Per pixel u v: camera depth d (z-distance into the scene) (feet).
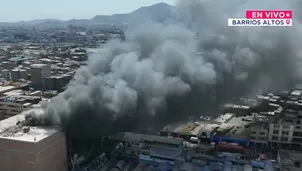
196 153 220.64
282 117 245.04
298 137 228.84
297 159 200.95
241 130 262.06
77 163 200.23
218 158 211.00
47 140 169.78
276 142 232.94
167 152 209.36
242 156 215.72
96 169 201.05
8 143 164.96
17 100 280.92
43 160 166.61
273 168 193.47
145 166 196.75
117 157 220.43
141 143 225.56
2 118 277.64
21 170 165.89
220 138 242.78
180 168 193.57
